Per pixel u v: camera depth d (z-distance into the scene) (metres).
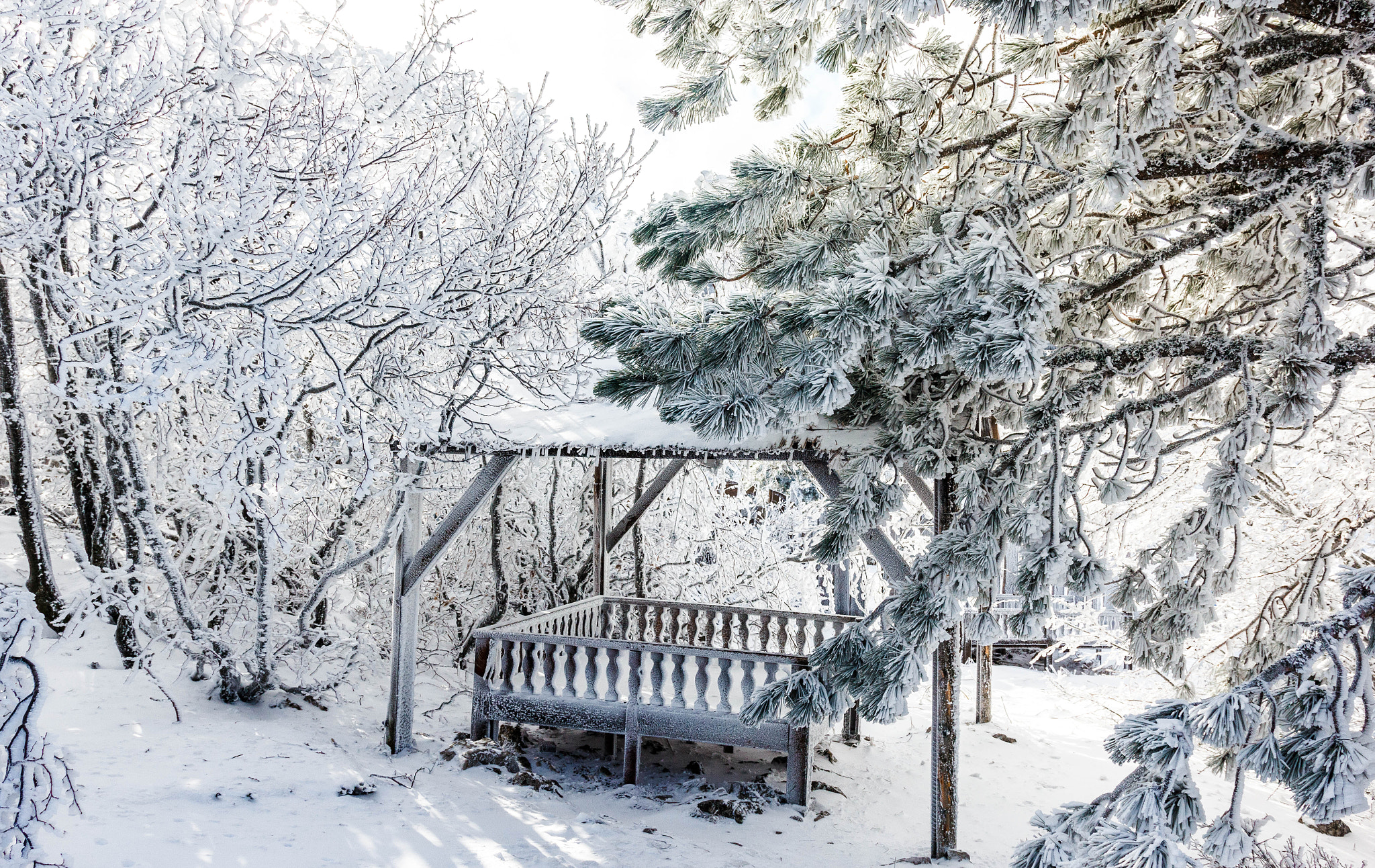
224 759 7.09
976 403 5.47
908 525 13.48
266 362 6.21
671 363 4.82
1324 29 4.61
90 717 7.45
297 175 6.71
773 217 5.32
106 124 6.37
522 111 9.19
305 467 8.46
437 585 12.66
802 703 5.33
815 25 5.41
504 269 8.24
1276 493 8.44
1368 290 7.73
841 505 5.23
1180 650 4.76
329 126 6.96
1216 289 6.04
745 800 7.97
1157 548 4.76
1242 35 4.12
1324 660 5.05
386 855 5.89
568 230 9.05
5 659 3.73
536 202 9.45
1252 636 5.06
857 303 4.18
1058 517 4.46
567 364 8.82
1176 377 5.33
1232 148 4.22
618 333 4.86
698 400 4.45
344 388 6.53
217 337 6.38
